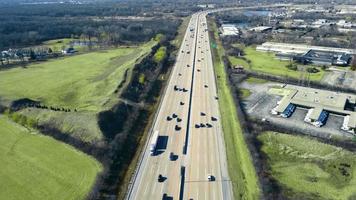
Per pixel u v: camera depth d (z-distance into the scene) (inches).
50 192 3356.3
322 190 3437.5
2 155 4010.8
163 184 3491.6
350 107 5428.2
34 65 7869.1
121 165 3873.0
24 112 5007.4
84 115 4635.8
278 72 7126.0
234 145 4256.9
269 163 3922.2
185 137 4439.0
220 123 4845.0
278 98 5782.5
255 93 6033.5
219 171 3705.7
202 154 4040.4
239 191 3383.4
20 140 4362.7
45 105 5285.4
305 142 4318.4
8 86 6225.4
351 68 7322.8
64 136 4382.4
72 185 3457.2
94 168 3735.2
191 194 3341.5
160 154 4045.3
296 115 5128.0
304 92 5895.7
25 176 3614.7
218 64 7869.1
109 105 4985.2
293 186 3506.4
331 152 4087.1
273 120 4953.3
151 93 6122.1
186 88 6309.1
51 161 3880.4
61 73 7091.5
